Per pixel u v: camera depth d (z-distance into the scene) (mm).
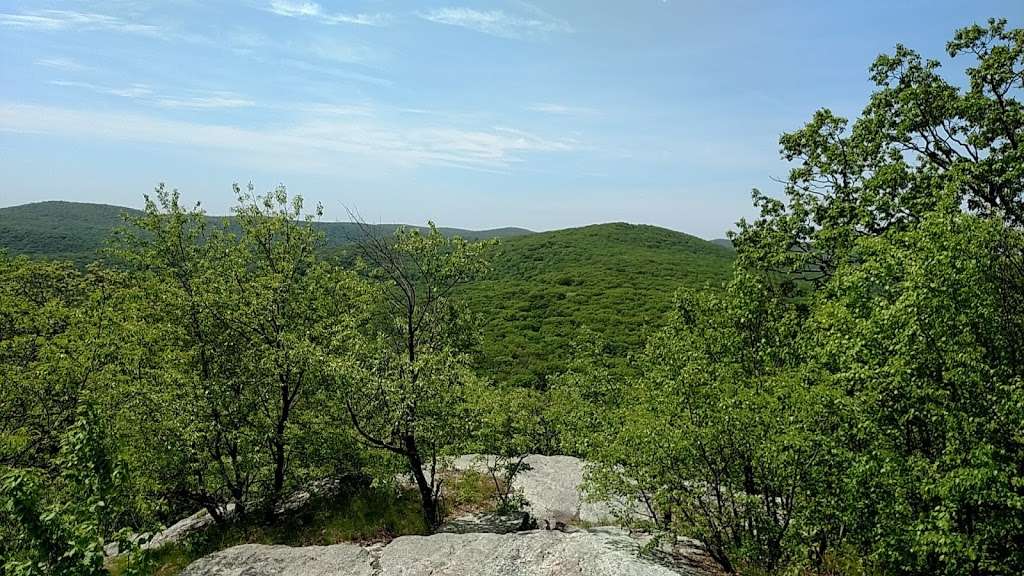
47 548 7945
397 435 18703
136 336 18828
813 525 11633
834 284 14586
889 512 11008
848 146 24250
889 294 12391
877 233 21406
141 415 16844
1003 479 9672
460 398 19031
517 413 20469
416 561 13938
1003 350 11477
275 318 19438
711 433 11883
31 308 25562
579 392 30250
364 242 19734
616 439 13961
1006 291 12023
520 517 19141
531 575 12688
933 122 22578
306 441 19031
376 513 19578
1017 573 10148
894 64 23531
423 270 19750
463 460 25938
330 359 17422
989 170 19688
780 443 11336
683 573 12016
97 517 8508
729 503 12734
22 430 17719
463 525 18812
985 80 21578
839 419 12016
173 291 19156
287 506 20578
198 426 17016
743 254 26203
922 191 20391
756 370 17484
